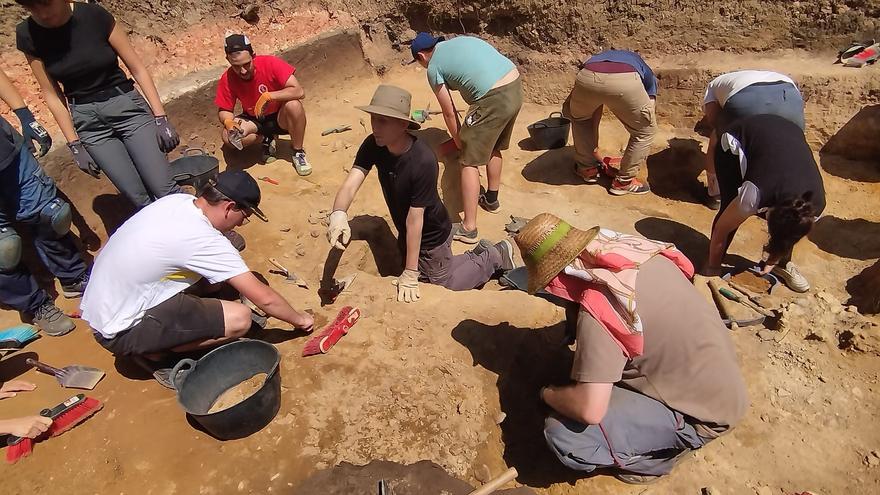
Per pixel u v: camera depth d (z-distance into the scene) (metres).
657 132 5.52
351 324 3.23
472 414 2.83
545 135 5.46
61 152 4.01
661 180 5.12
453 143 4.88
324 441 2.68
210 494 2.48
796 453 2.74
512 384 3.02
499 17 6.31
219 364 2.81
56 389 2.97
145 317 2.71
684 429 2.42
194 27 5.49
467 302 3.46
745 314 3.51
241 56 4.41
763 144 3.36
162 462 2.59
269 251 3.99
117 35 3.50
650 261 2.32
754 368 3.14
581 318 2.27
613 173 5.03
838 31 5.19
